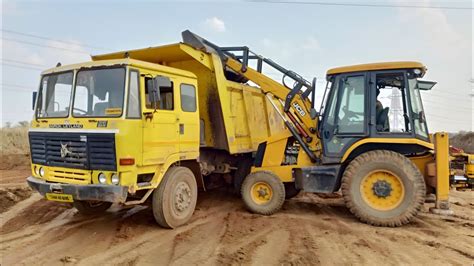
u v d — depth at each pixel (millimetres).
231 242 5559
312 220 6988
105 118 5520
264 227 6465
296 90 7898
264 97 10102
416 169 6453
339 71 7230
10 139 21875
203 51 7770
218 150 8758
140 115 5676
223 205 8531
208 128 8250
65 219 6895
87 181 5578
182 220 6500
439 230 6211
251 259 4805
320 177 7230
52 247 5285
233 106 8539
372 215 6543
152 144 5879
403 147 6965
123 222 6695
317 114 7516
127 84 5555
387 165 6523
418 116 6785
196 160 7117
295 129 7742
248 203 7660
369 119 6891
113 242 5531
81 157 5613
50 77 6312
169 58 8031
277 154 7875
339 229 6309
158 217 6184
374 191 6648
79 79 5953
